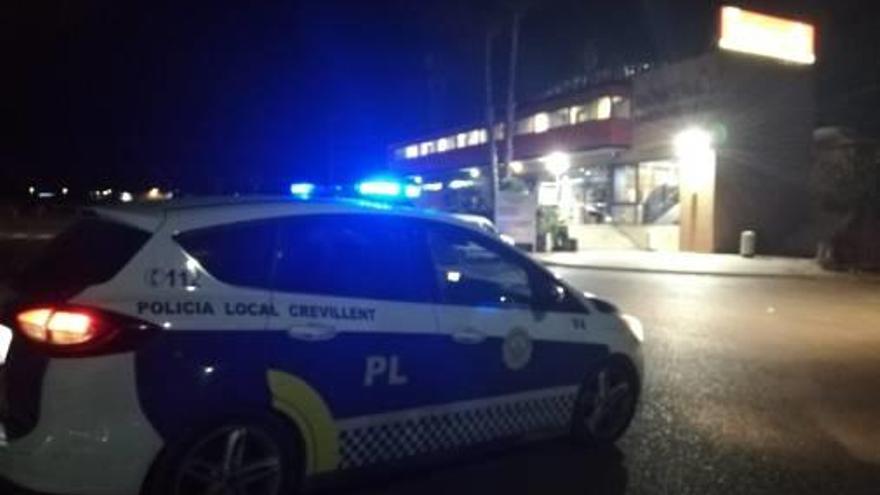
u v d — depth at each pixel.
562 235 34.75
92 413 3.77
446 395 4.96
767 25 34.41
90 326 3.79
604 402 6.06
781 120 34.81
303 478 4.41
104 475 3.79
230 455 4.12
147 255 4.05
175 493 3.96
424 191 44.03
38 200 59.16
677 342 11.45
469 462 5.68
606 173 40.84
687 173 35.19
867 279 23.14
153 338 3.89
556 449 6.06
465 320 5.08
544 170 44.97
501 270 5.65
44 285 4.12
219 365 4.04
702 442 6.39
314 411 4.37
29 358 3.89
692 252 34.66
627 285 20.86
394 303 4.76
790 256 32.41
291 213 4.54
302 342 4.32
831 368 9.65
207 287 4.13
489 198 41.38
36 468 3.78
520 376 5.40
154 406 3.88
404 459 4.84
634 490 5.27
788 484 5.48
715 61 33.56
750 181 34.38
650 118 36.91
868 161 28.72
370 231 4.82
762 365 9.77
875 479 5.61
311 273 4.50
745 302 17.02
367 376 4.58
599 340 5.95
